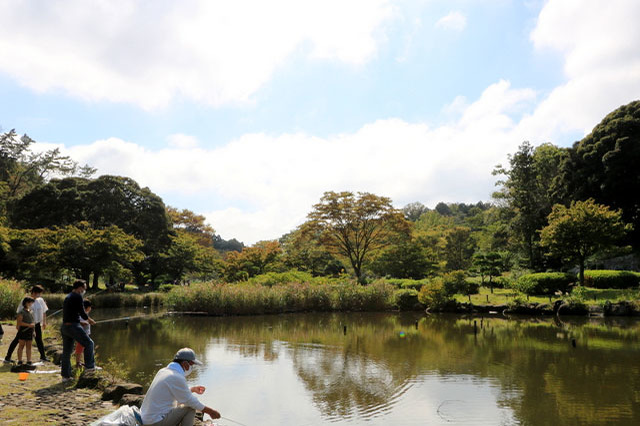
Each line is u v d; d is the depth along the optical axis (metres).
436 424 7.46
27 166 61.97
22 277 34.22
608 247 30.95
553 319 23.50
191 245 46.50
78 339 7.84
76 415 5.75
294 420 7.61
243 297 26.50
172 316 25.41
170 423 4.45
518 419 7.72
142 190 50.03
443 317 25.22
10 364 9.16
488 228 54.44
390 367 11.74
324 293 29.05
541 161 48.62
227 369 11.45
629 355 13.21
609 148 40.31
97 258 33.47
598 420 7.64
